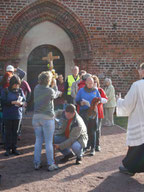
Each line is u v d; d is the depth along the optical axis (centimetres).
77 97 590
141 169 437
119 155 579
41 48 1131
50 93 479
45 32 1116
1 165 514
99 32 1103
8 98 561
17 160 545
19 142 682
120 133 793
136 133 428
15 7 1046
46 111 481
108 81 902
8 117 564
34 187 415
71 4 1081
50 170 484
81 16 1090
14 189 407
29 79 1129
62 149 516
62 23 1102
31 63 1127
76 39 1109
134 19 1119
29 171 484
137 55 1131
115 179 448
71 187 416
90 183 432
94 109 570
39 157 492
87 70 1112
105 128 868
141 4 1119
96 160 545
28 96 705
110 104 890
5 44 1052
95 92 588
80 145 518
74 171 483
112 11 1102
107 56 1115
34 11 1070
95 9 1094
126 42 1122
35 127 494
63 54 1136
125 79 1130
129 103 427
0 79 679
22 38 1085
